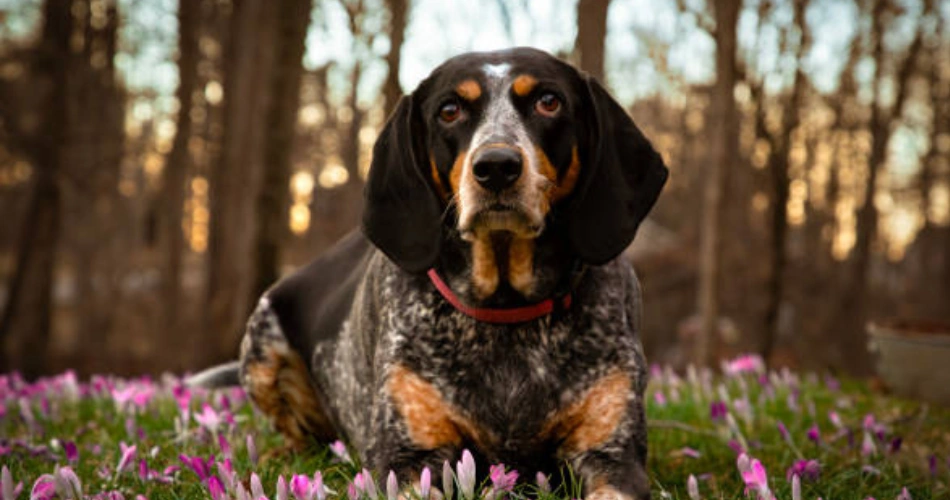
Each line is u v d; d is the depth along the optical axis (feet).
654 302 58.23
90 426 16.17
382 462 10.23
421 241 10.40
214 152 61.77
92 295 70.74
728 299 59.36
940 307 81.15
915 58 62.95
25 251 52.90
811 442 14.17
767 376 20.98
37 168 50.57
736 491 10.87
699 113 68.39
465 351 10.19
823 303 66.08
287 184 32.76
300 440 14.40
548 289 10.09
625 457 9.95
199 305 64.59
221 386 15.98
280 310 14.25
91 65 56.54
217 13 56.54
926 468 12.25
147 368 59.67
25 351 53.06
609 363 10.24
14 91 52.08
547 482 9.63
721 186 32.99
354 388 12.16
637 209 10.37
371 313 11.41
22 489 10.53
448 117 10.26
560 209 10.26
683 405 17.47
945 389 18.44
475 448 10.30
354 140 59.72
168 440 14.47
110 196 73.00
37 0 54.65
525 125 9.86
